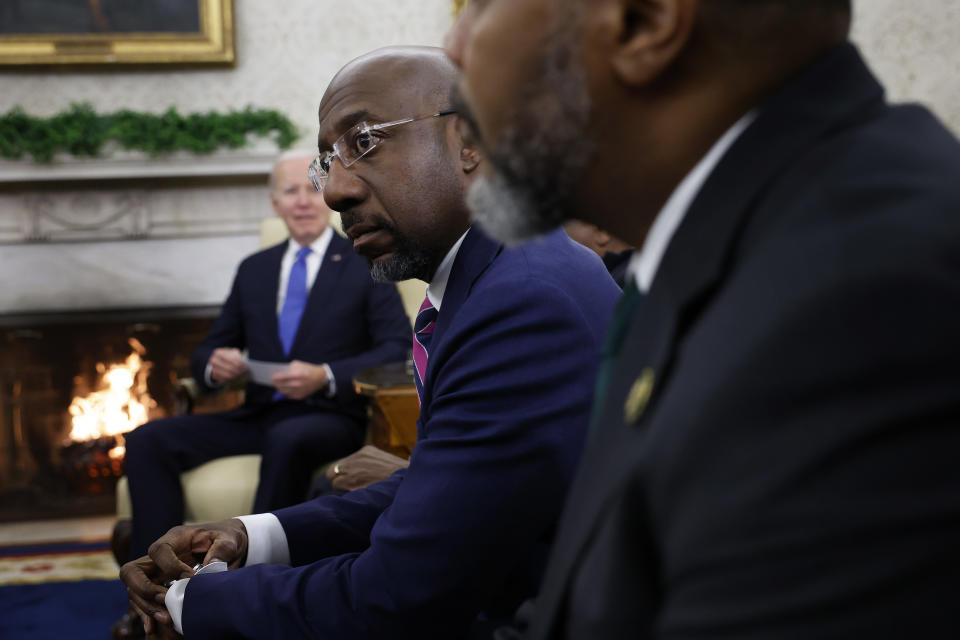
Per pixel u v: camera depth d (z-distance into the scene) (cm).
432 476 100
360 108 111
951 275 33
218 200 450
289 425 276
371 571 98
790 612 32
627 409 44
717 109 46
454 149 112
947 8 444
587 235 198
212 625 104
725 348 37
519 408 100
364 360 300
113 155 430
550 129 49
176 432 286
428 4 454
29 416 443
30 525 420
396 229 113
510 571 111
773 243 39
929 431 32
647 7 45
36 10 425
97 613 303
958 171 39
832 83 45
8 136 417
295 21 448
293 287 328
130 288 449
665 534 38
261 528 122
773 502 33
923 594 30
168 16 432
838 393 33
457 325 107
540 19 48
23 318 440
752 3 44
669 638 35
